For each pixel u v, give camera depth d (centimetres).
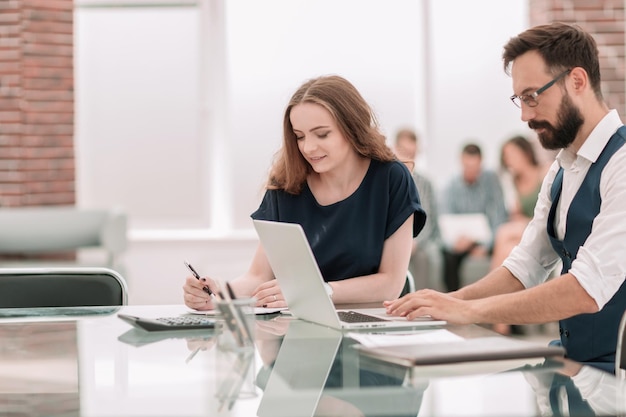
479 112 805
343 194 285
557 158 253
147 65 812
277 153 296
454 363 174
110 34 809
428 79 804
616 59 737
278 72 816
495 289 264
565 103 236
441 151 809
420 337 198
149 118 815
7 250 695
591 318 243
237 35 815
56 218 700
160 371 174
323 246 283
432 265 714
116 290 289
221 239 802
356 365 175
